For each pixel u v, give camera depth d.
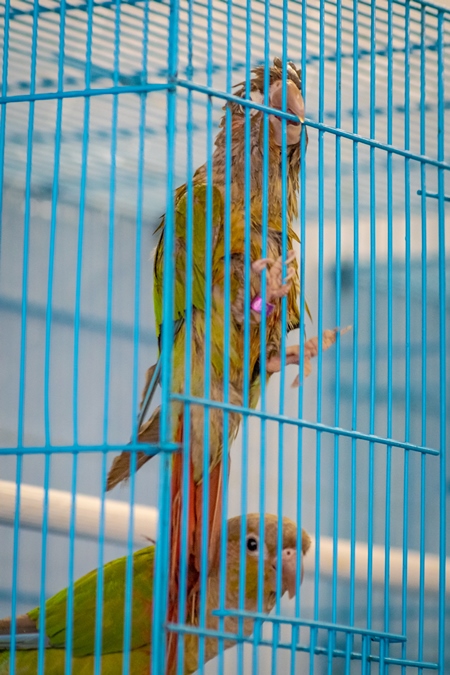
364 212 3.85
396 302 3.94
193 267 2.34
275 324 2.40
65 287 3.58
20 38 2.70
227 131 1.90
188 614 2.31
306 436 3.85
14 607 1.75
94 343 3.59
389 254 2.07
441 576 2.07
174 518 2.19
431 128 3.17
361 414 3.90
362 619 3.79
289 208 2.56
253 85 2.55
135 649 2.35
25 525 3.01
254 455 3.75
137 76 2.81
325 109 3.10
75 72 2.90
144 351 3.65
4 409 3.44
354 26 2.10
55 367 3.53
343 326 3.84
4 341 3.46
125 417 3.59
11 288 3.50
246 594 2.40
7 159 3.41
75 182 3.58
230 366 2.35
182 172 3.47
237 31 2.75
